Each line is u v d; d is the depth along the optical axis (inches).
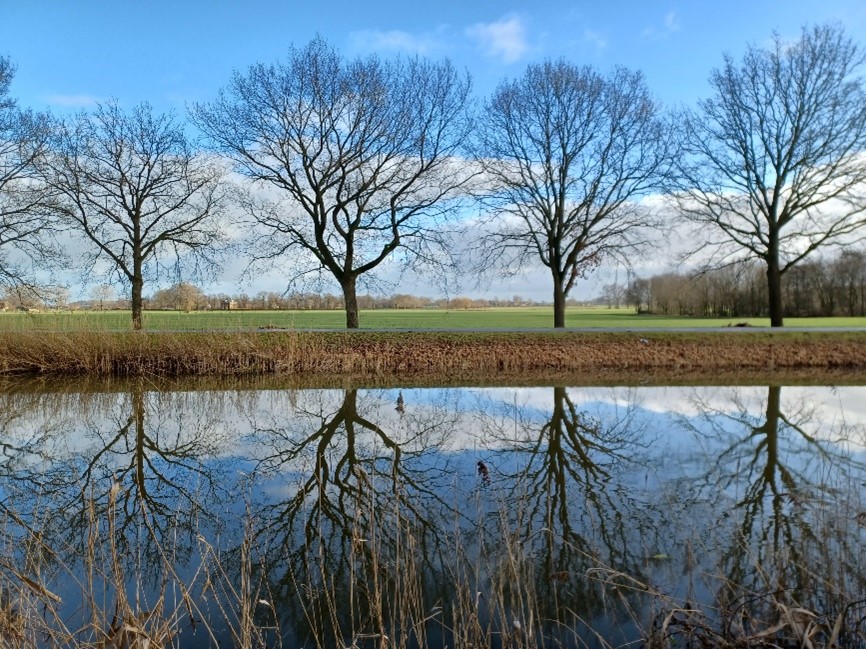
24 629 165.2
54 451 435.5
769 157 1071.6
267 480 357.7
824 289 1791.3
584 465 382.9
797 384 732.0
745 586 206.8
